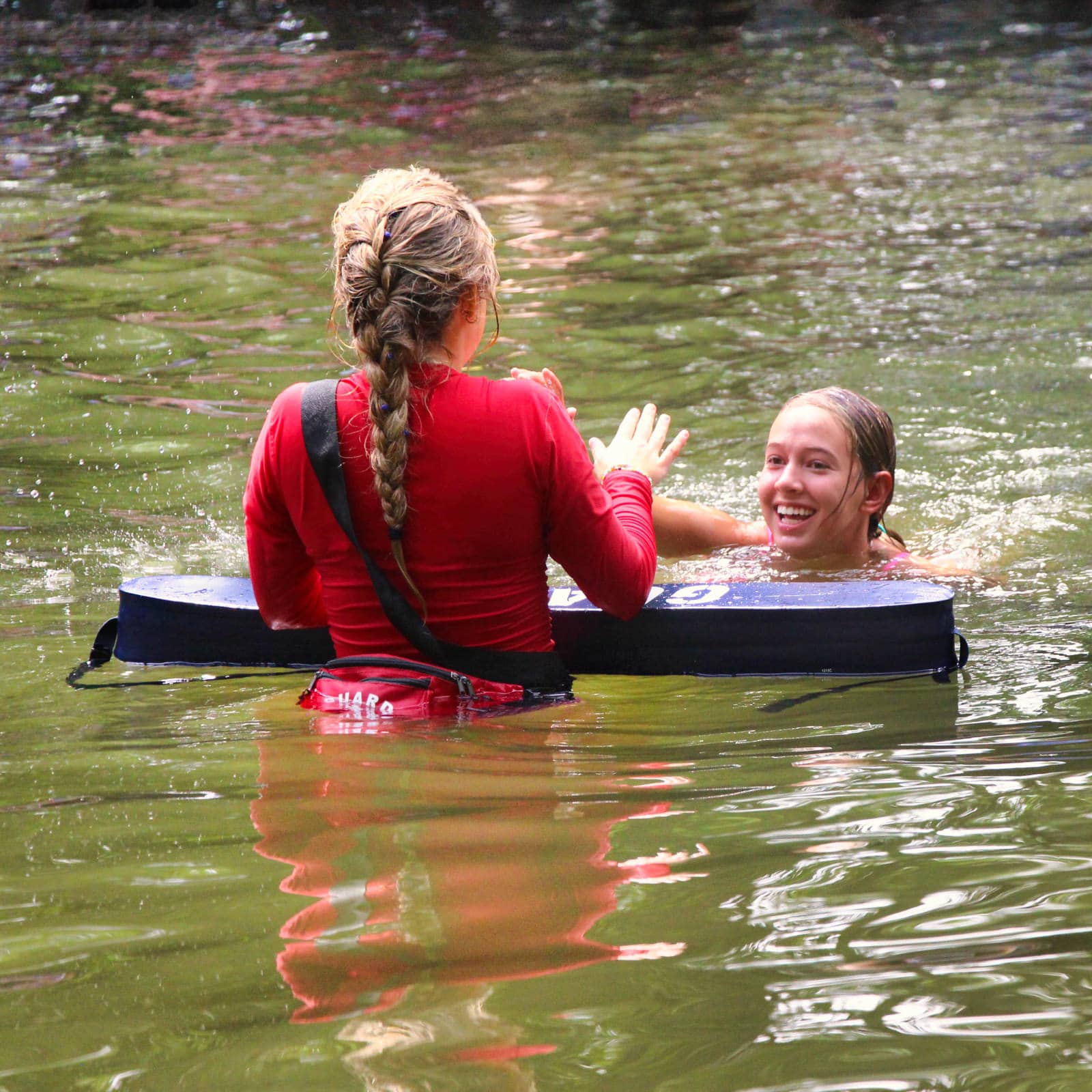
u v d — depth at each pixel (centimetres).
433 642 852
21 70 4672
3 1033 457
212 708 880
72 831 647
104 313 2144
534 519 853
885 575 1198
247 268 2411
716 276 2384
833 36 5169
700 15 5591
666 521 1256
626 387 1809
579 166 3394
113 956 510
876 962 494
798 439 1196
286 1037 448
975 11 5500
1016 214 2789
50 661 996
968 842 610
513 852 608
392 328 807
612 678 955
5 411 1694
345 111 4097
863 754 759
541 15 5709
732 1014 460
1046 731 795
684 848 609
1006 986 476
